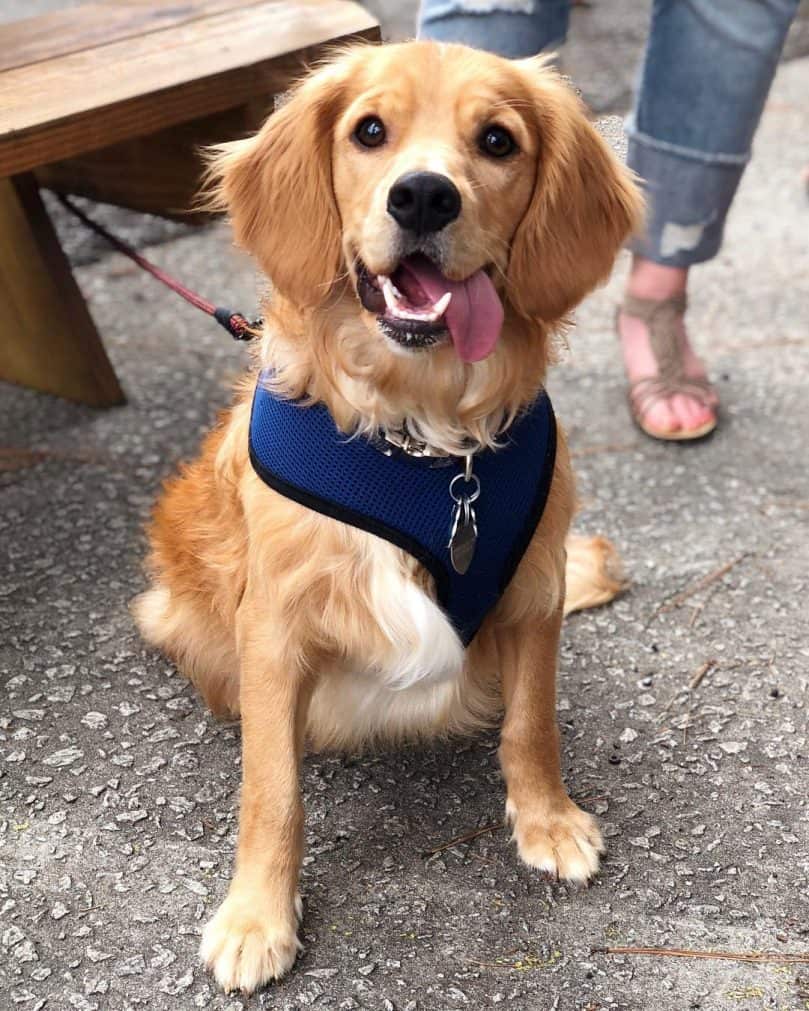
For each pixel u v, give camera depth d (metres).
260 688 0.88
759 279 1.70
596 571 1.13
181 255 1.78
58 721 1.01
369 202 0.82
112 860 0.90
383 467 0.85
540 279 0.85
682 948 0.85
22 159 0.98
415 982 0.83
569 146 0.85
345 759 1.00
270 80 1.09
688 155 1.27
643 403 1.35
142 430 1.37
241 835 0.88
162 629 1.05
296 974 0.84
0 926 0.86
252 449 0.87
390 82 0.82
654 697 1.04
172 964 0.84
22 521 1.23
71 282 1.33
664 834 0.93
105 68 1.08
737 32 1.22
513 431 0.88
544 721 0.92
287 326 0.87
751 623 1.11
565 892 0.89
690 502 1.26
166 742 1.00
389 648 0.88
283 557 0.86
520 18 1.15
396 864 0.91
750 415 1.39
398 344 0.81
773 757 0.98
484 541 0.86
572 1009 0.81
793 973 0.83
